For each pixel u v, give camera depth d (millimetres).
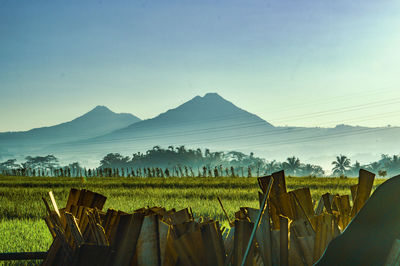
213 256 2660
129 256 2389
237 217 3293
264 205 2582
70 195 3023
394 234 1552
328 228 2758
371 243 1570
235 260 2650
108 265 2371
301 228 2881
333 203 3457
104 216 2916
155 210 3404
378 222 1596
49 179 55312
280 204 2945
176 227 2816
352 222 1646
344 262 1599
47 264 2705
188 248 2668
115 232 2559
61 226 2758
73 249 2660
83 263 2357
